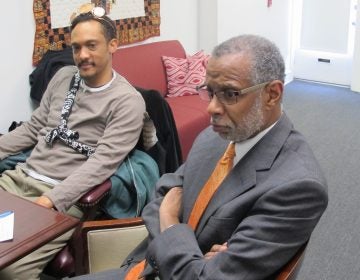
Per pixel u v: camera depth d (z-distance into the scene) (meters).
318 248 2.33
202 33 4.32
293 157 1.04
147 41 3.61
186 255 1.05
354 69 5.34
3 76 2.46
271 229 0.96
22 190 1.89
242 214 1.05
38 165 1.91
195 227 1.15
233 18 4.45
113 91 1.90
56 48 2.73
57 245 1.62
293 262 0.97
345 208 2.73
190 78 3.48
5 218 1.25
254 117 1.04
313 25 5.70
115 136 1.83
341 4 5.38
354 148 3.68
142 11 3.43
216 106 1.05
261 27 5.07
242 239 0.97
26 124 2.12
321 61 5.77
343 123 4.29
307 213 0.96
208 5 4.19
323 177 1.01
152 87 3.33
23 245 1.13
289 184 0.96
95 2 2.94
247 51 1.00
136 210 1.88
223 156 1.19
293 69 6.01
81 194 1.70
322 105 4.88
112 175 1.82
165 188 1.38
